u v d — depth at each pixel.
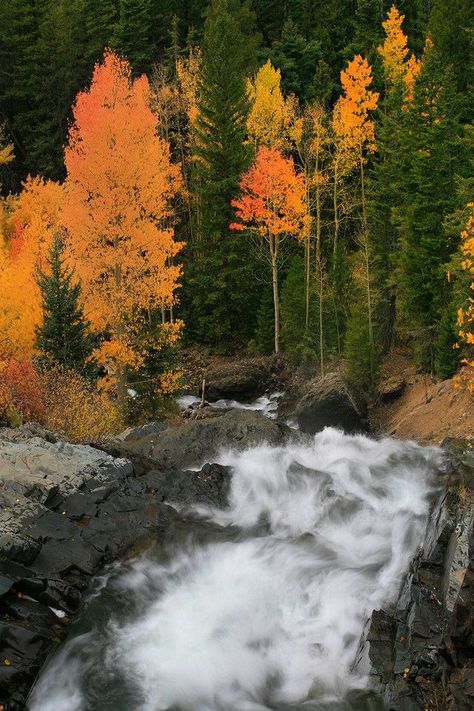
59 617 9.90
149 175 19.92
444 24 36.53
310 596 10.55
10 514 11.22
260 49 45.06
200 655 9.43
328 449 16.33
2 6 42.09
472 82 33.94
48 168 40.69
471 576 7.79
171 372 22.41
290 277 31.25
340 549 11.99
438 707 7.28
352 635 9.59
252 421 16.67
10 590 9.81
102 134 18.75
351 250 36.62
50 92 42.06
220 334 34.28
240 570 11.36
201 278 33.62
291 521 13.04
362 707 7.96
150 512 12.42
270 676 9.05
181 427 16.61
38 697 8.55
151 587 10.84
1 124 41.81
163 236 20.19
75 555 10.97
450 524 9.72
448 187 24.27
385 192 28.80
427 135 24.19
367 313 28.20
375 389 26.94
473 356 23.80
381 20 44.28
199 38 46.06
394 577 10.74
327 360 30.23
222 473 14.32
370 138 30.14
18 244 30.88
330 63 45.38
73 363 20.89
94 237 19.88
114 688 8.78
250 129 35.59
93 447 14.55
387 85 37.41
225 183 33.12
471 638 7.43
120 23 42.66
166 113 36.44
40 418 17.36
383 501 13.55
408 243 25.08
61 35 41.53
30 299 23.20
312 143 31.50
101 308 20.80
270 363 31.30
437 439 20.27
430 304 24.92
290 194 28.94
